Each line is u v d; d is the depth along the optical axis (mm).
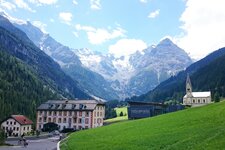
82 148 61062
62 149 67562
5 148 80438
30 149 77188
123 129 79250
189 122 63625
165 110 165000
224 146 37531
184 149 41594
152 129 66875
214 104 83000
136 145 52281
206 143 41156
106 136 73750
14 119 189875
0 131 97750
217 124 53906
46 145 89625
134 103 163875
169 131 58750
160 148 46250
